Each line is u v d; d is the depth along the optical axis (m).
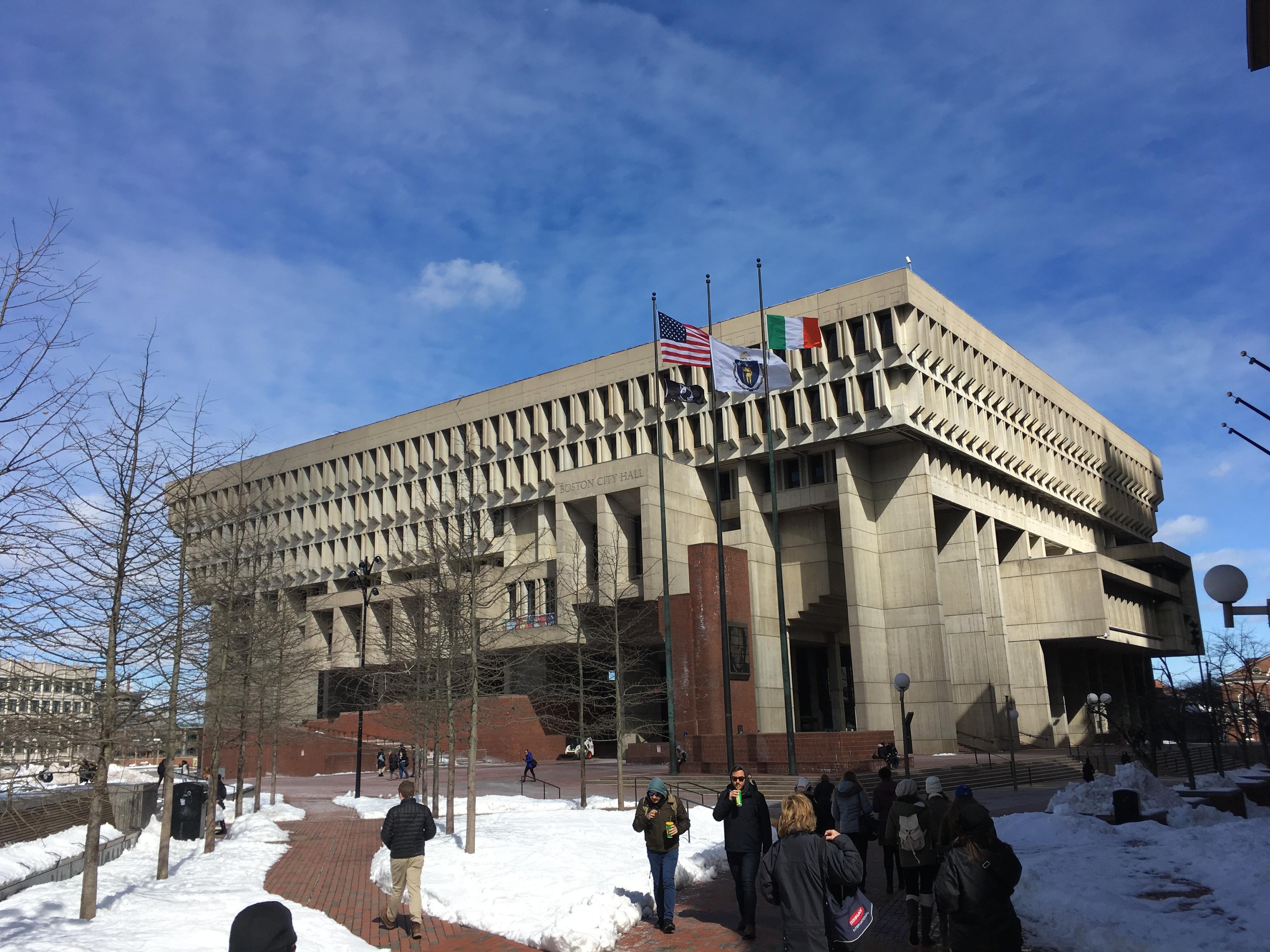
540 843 18.30
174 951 10.02
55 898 13.03
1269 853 12.65
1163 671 55.59
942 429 60.53
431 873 15.86
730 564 50.31
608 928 11.12
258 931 4.11
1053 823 17.08
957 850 7.49
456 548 23.61
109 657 13.68
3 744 12.69
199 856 19.75
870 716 56.12
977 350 65.69
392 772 49.94
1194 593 89.31
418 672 27.77
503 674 35.31
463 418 77.31
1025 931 10.67
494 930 12.02
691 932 11.45
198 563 19.73
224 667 21.72
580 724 32.28
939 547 64.81
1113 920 10.31
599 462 69.12
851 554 57.97
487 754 57.62
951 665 62.66
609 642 41.75
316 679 71.44
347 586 84.50
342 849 21.58
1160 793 19.52
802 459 63.16
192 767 47.97
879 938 10.97
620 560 61.34
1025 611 66.38
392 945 11.48
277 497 89.19
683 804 12.28
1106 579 70.50
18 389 11.32
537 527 72.50
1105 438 87.31
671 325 36.34
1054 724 70.94
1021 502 72.50
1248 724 54.56
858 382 59.00
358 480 84.44
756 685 59.22
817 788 14.05
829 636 68.38
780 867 7.91
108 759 13.46
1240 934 9.53
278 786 46.56
